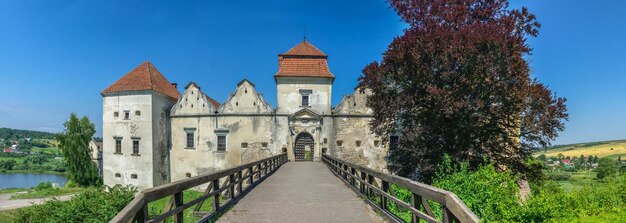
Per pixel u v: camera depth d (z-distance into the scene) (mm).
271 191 12992
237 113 35000
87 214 12859
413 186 6309
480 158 20250
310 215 8844
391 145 34125
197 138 35844
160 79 39031
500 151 20750
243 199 11180
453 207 4598
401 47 20000
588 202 11320
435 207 10898
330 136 34156
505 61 18266
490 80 18453
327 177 18344
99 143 62125
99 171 60219
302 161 33750
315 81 34875
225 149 35062
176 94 40406
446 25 20312
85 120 51656
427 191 5574
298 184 15203
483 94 18797
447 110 18156
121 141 36469
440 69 19125
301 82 34812
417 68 19562
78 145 50312
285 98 34688
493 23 19625
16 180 73000
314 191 12992
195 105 36156
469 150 20828
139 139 35438
